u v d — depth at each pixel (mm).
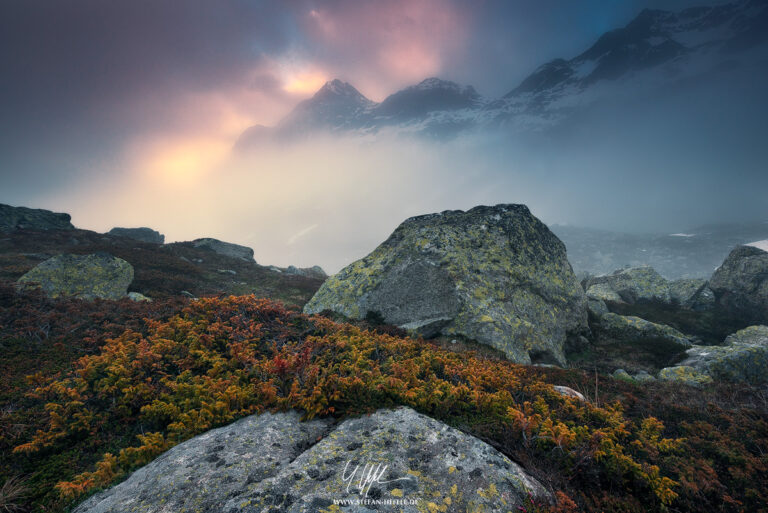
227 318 10141
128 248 26047
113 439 5875
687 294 24547
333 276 17844
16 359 8555
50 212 33062
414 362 7570
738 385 9211
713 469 4887
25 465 5234
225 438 4754
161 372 7199
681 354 14273
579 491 4172
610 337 17062
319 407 5316
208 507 3490
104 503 3764
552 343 14039
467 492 3674
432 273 14727
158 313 11539
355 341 8906
